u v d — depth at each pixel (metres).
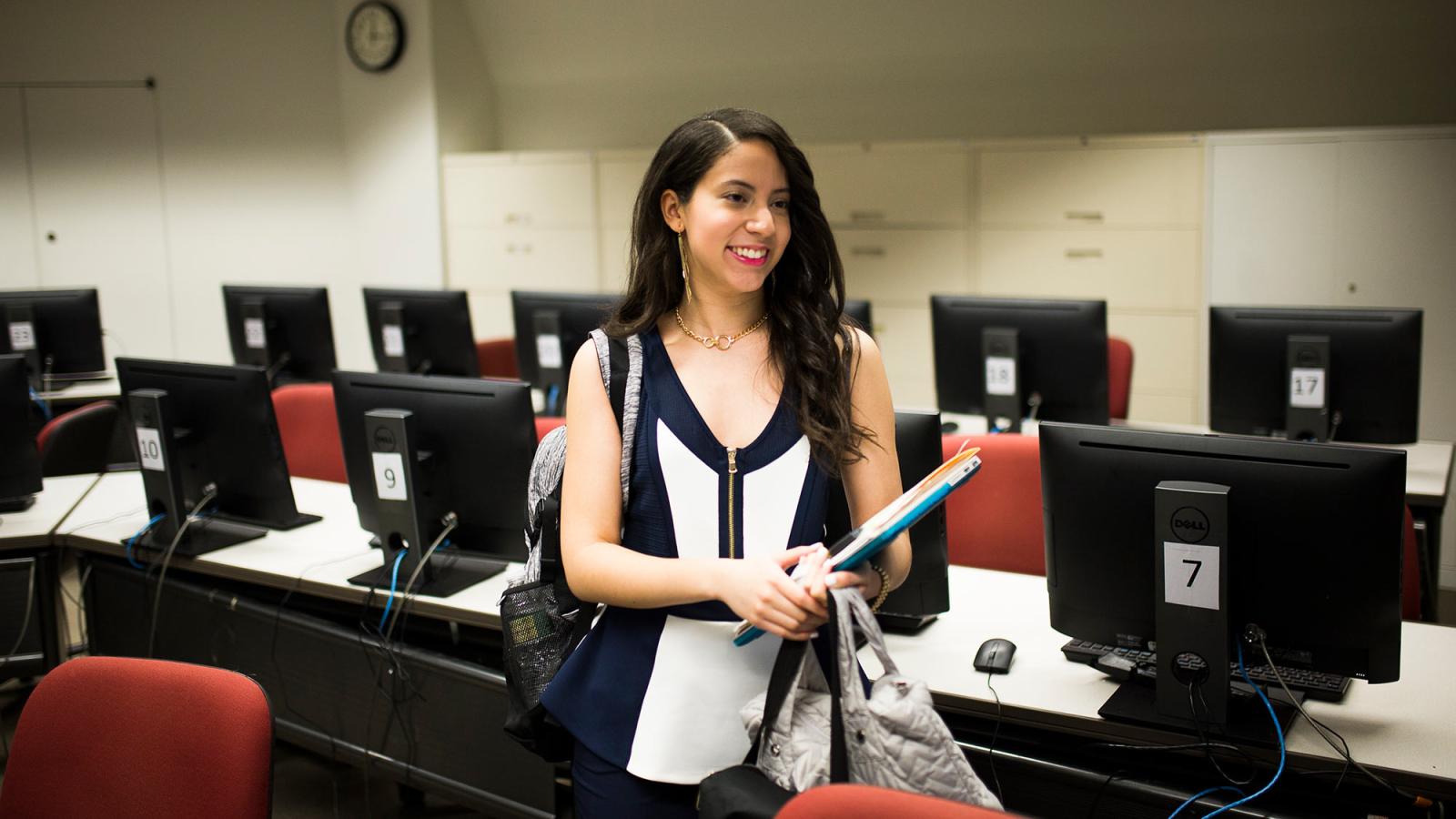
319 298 4.40
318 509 3.03
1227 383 3.29
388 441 2.38
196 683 1.52
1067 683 1.88
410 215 6.31
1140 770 1.85
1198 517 1.66
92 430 4.00
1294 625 1.68
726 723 1.44
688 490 1.44
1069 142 4.83
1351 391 3.10
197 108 6.34
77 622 3.46
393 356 4.38
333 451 3.46
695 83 5.97
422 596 2.37
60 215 6.27
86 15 6.17
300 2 6.32
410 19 6.12
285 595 2.72
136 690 1.54
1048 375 3.38
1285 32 4.75
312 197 6.48
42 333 4.70
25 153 6.20
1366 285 4.50
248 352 4.56
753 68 5.80
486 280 6.20
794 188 1.43
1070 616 1.88
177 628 2.85
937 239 5.12
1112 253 4.84
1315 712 1.76
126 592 2.95
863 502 1.48
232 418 2.68
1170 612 1.70
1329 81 4.72
